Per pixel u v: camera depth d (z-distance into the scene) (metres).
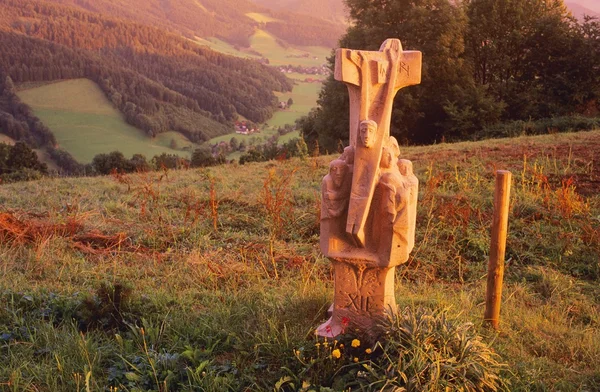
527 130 21.92
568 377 5.31
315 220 9.80
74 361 5.22
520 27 30.03
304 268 7.81
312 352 5.21
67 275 7.38
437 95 27.42
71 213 10.06
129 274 7.62
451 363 4.78
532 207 10.27
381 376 4.71
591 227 9.32
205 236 9.11
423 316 5.17
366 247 5.45
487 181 12.12
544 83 30.22
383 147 5.30
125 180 12.93
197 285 7.28
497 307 6.26
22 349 5.42
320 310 6.06
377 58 5.31
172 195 11.73
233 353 5.49
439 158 14.88
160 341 5.62
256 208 10.77
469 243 9.05
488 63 30.17
